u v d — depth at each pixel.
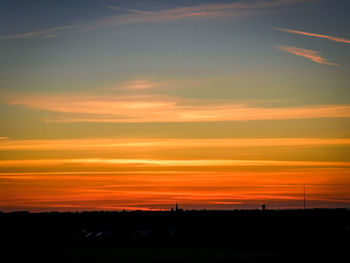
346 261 87.44
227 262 93.75
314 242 112.69
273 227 136.88
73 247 125.88
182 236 140.12
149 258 103.69
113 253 113.25
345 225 131.25
